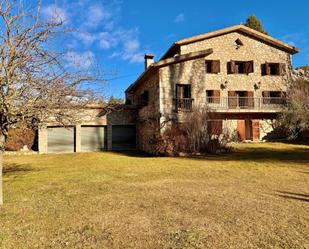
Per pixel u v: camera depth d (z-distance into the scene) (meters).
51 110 5.23
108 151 18.92
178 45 20.58
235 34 22.39
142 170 9.78
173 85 16.61
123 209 4.92
